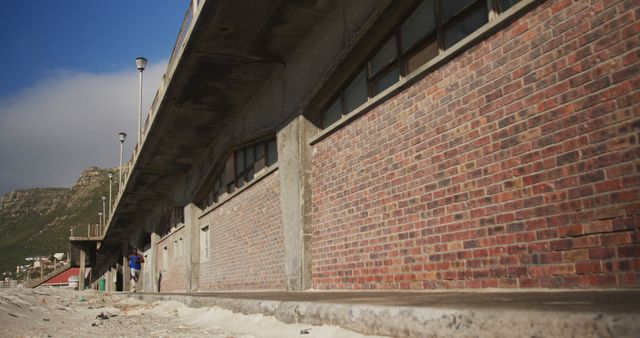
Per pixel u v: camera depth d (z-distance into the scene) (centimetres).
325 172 862
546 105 438
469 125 530
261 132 1152
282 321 452
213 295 839
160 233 2595
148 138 1551
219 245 1503
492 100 500
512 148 472
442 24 600
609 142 381
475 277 508
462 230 532
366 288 717
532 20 457
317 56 880
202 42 969
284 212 979
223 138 1455
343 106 846
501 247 477
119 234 3812
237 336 417
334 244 819
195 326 548
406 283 623
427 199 593
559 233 417
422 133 608
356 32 746
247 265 1239
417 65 646
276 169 1083
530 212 447
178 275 2022
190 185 1855
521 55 467
